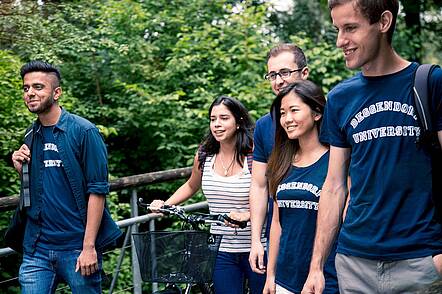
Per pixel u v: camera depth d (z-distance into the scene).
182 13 9.12
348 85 2.31
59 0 7.38
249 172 3.53
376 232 2.22
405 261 2.19
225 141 3.55
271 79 3.36
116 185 4.07
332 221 2.47
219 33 9.10
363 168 2.24
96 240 3.24
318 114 2.87
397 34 11.16
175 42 9.04
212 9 9.40
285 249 2.92
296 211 2.87
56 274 3.20
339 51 9.12
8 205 3.40
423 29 12.73
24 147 3.20
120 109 8.14
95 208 3.16
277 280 2.97
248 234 3.50
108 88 8.48
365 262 2.28
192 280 3.10
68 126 3.17
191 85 8.75
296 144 2.95
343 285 2.35
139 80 8.58
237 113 3.54
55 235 3.15
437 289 1.57
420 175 2.16
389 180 2.18
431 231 2.18
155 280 3.12
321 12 11.70
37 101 3.11
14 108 5.59
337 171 2.43
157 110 8.16
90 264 3.15
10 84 5.57
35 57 5.98
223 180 3.54
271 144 3.25
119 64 8.40
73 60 8.11
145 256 3.12
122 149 8.61
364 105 2.23
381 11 2.12
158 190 7.97
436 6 12.43
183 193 3.85
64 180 3.16
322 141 2.50
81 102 8.17
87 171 3.16
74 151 3.15
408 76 2.17
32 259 3.19
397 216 2.20
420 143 2.14
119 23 8.34
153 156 8.67
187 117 8.15
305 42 9.39
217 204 3.57
